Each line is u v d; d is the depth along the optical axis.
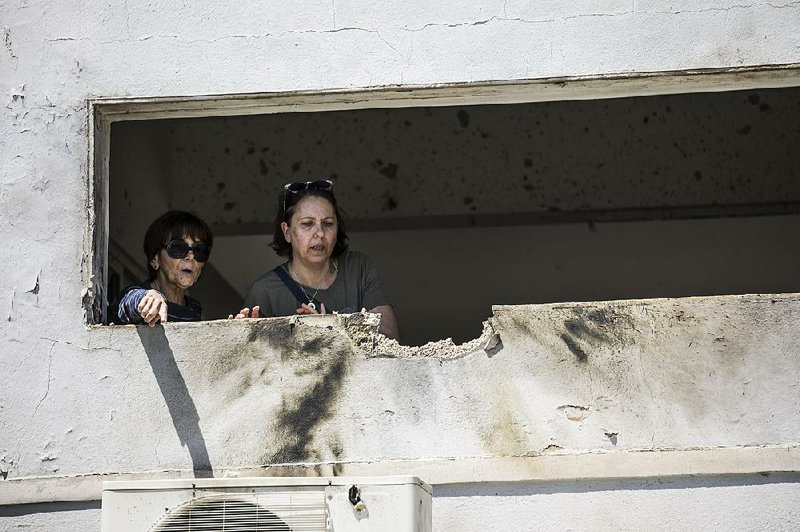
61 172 16.77
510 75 16.66
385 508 12.48
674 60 16.55
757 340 15.72
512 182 30.64
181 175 30.58
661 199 30.41
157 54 17.00
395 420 15.66
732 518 15.18
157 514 12.68
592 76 16.59
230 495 12.67
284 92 16.78
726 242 31.00
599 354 15.75
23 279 16.45
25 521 15.70
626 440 15.47
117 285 24.89
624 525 15.22
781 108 30.45
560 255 31.38
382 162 30.70
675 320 15.83
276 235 18.61
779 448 15.32
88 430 15.93
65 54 17.08
